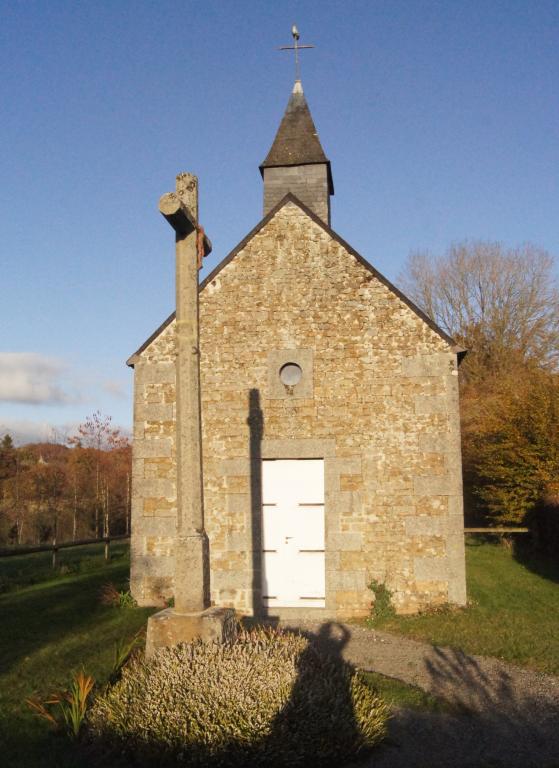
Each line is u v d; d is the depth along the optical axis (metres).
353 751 4.81
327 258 10.70
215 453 10.41
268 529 10.19
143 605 10.00
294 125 13.06
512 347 29.42
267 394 10.45
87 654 7.10
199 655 5.35
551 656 7.59
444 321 31.55
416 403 10.15
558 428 15.55
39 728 5.17
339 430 10.22
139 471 10.39
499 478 16.97
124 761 4.63
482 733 5.54
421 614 9.55
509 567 13.21
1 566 16.08
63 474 29.59
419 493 9.95
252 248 10.88
